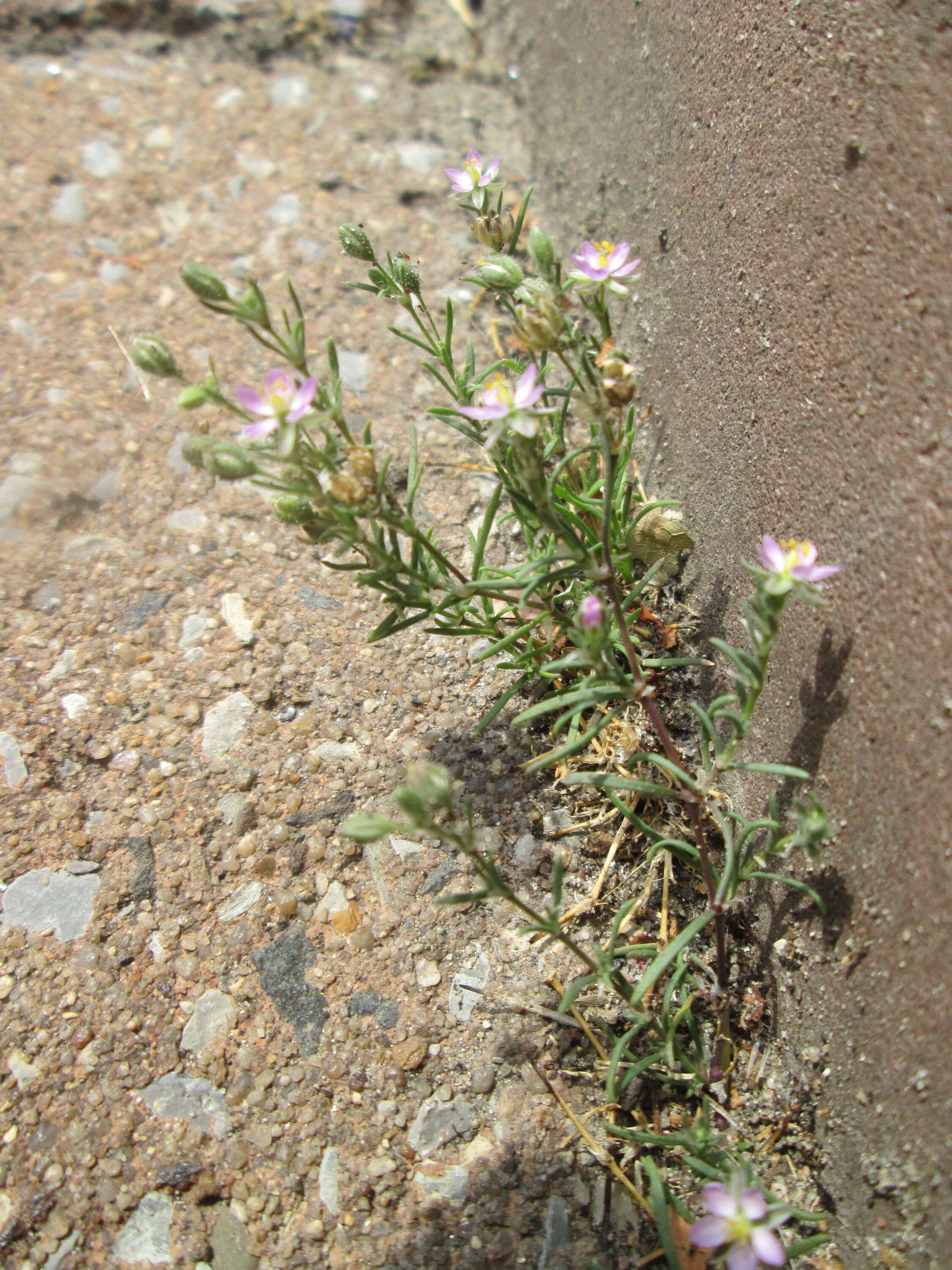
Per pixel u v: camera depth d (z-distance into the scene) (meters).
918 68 0.09
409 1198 0.10
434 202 0.19
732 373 0.12
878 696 0.09
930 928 0.08
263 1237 0.10
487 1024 0.11
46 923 0.11
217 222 0.18
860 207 0.09
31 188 0.19
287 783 0.12
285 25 0.22
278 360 0.16
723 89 0.12
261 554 0.14
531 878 0.12
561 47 0.19
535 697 0.13
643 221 0.15
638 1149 0.10
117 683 0.13
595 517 0.13
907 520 0.09
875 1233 0.09
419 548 0.10
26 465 0.15
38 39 0.21
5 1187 0.10
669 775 0.12
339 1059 0.10
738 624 0.12
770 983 0.10
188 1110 0.10
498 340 0.17
